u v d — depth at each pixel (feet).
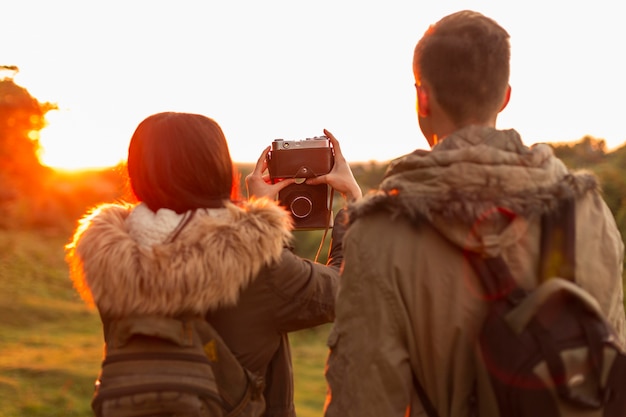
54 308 62.54
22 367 35.14
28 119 112.16
